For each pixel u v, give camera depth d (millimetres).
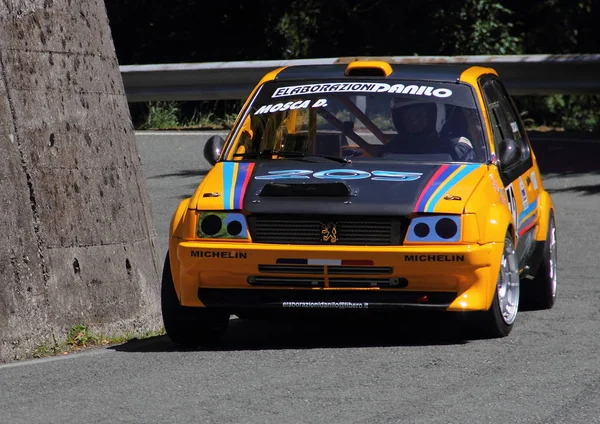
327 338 26219
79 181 28625
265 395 20234
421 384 20891
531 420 18531
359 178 25062
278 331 27609
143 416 19016
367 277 23781
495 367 22219
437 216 23797
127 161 30812
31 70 27844
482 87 28453
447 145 26906
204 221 24391
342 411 19094
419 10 86750
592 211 45812
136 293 29953
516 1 89000
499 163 27062
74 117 28812
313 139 27594
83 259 28344
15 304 26312
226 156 27438
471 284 23891
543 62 64312
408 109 27406
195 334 25375
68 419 18969
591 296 32250
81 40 29625
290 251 23734
